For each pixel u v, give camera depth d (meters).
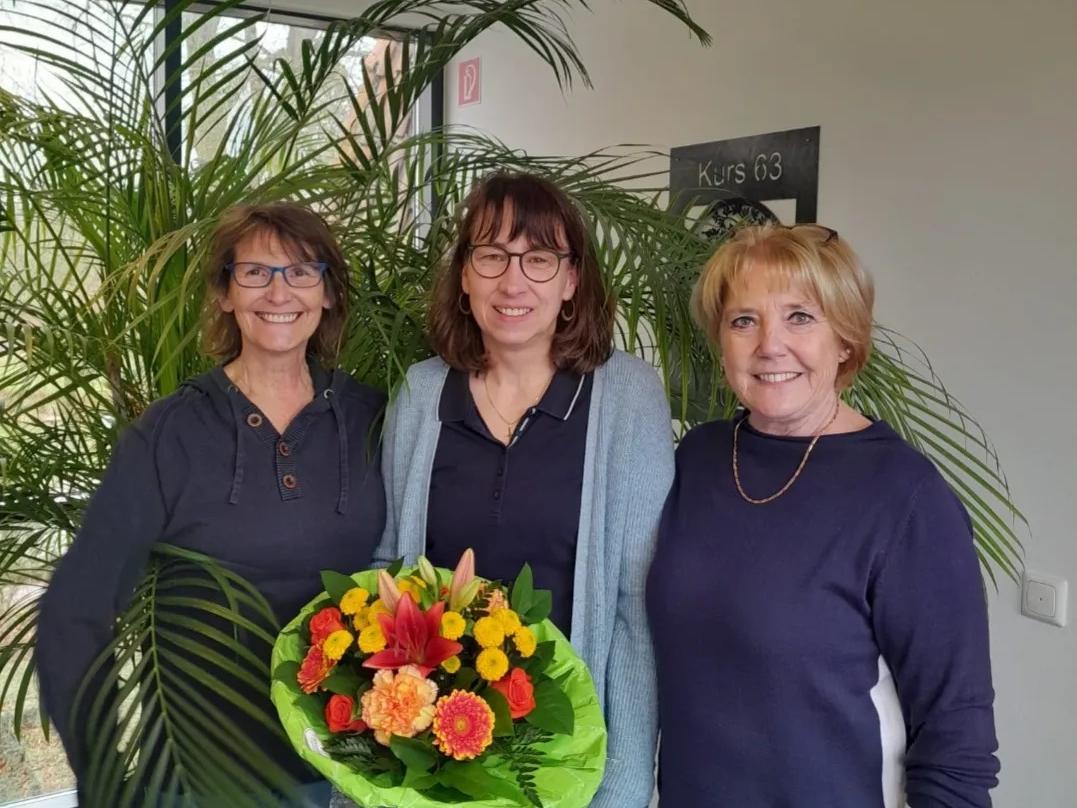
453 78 3.34
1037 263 1.61
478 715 0.89
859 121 1.92
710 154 2.30
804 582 0.99
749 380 1.05
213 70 1.50
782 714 0.99
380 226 1.62
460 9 2.95
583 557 1.15
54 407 1.65
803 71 2.04
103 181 1.51
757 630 1.00
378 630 0.94
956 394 1.75
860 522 0.98
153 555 1.18
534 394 1.22
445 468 1.22
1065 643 1.61
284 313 1.20
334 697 0.94
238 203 1.44
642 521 1.15
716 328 1.12
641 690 1.16
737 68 2.21
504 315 1.17
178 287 1.39
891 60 1.84
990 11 1.65
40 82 2.14
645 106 2.51
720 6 2.25
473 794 0.86
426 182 1.70
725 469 1.11
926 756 0.96
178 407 1.19
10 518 1.48
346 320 1.32
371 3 2.89
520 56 3.00
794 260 1.01
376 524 1.26
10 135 1.40
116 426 1.52
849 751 0.99
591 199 1.48
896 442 1.02
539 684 1.00
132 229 1.51
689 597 1.06
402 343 1.42
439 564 1.21
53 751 2.41
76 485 1.55
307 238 1.20
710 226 2.28
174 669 1.11
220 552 1.17
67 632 1.11
